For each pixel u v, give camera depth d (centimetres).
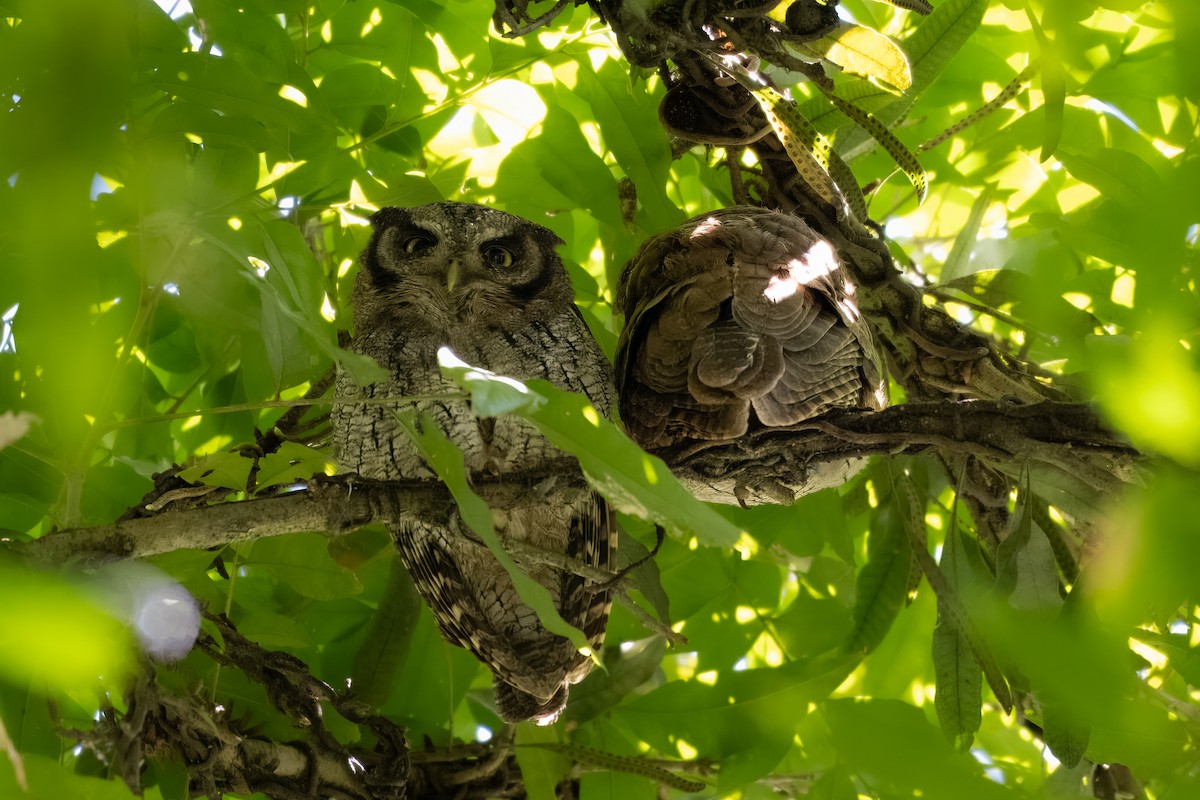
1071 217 673
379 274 689
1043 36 467
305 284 560
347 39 677
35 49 239
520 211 726
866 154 733
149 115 568
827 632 725
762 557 730
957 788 557
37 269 272
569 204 716
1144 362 281
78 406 300
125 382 653
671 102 652
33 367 481
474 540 548
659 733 652
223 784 595
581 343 676
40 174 245
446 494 540
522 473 574
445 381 634
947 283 679
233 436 733
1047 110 490
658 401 587
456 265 673
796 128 598
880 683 766
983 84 755
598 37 644
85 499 640
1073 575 680
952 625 570
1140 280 281
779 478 576
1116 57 714
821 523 668
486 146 748
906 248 883
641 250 648
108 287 611
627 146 632
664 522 395
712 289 591
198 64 527
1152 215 279
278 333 563
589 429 401
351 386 633
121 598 443
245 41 628
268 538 614
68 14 236
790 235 617
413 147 705
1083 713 337
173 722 564
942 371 671
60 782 422
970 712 562
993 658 542
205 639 585
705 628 736
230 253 481
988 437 535
